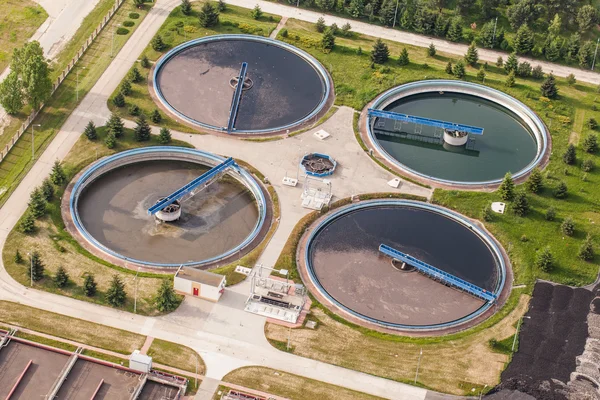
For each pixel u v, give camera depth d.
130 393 198.00
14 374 199.62
